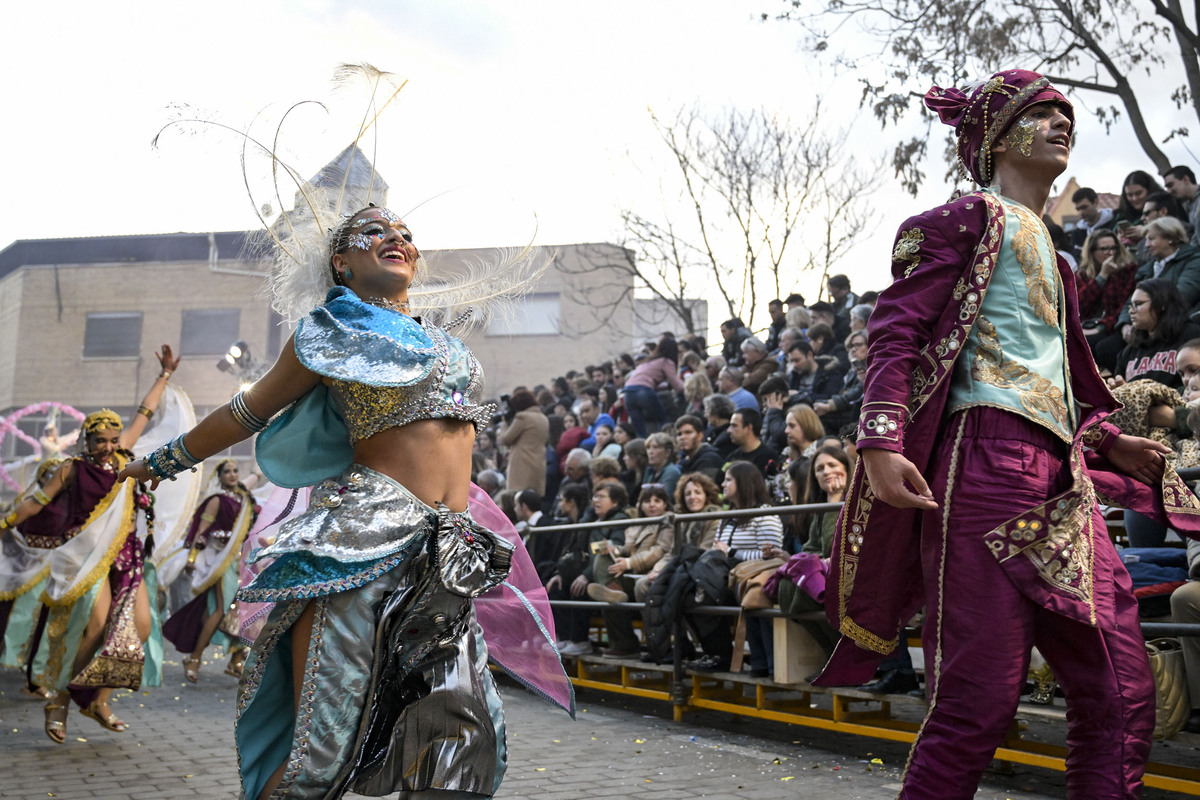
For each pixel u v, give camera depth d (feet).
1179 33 33.42
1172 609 12.09
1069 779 7.46
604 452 33.45
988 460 7.41
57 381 94.94
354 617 7.72
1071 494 7.27
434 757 7.87
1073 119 8.20
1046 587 7.11
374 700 7.67
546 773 14.71
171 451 8.52
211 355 92.94
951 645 7.22
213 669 29.43
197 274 94.07
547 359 84.23
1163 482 8.43
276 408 8.45
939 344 7.67
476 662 8.20
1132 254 25.25
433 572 7.86
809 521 18.56
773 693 20.29
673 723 19.06
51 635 17.87
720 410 29.45
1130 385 15.76
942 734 7.13
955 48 35.55
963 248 7.79
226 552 26.03
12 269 98.02
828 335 32.30
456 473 8.39
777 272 63.77
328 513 7.93
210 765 15.78
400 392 8.12
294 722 7.97
